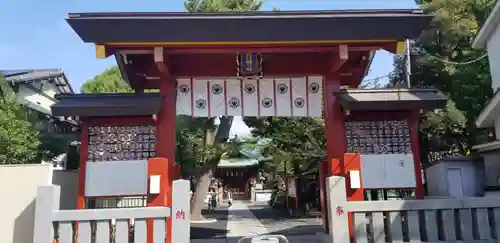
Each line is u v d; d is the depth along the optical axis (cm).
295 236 1120
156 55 801
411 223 761
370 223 776
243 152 3966
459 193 1314
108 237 714
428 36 1898
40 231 699
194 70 924
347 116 906
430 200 767
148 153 862
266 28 777
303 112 943
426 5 1819
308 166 2091
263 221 1930
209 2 1869
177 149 2033
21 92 2039
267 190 4709
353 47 837
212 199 2928
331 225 763
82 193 833
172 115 883
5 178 796
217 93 941
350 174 825
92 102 852
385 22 779
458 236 770
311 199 2323
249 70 902
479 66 1575
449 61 1773
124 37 778
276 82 954
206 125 2006
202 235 1320
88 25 755
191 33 780
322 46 836
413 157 891
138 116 870
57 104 835
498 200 771
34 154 1351
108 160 852
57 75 2341
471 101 1555
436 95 900
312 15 765
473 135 1669
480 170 1332
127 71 905
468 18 1736
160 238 722
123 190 838
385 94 908
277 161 2266
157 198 802
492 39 1273
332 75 927
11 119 1304
